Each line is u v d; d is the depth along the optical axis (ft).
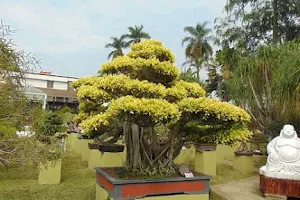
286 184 20.42
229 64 56.39
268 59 32.37
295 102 25.27
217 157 33.50
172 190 16.24
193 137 18.75
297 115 27.61
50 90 91.50
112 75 16.56
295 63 24.02
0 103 14.37
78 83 18.35
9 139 14.79
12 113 14.92
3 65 13.84
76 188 20.24
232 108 15.71
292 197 20.61
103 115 14.42
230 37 60.29
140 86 15.05
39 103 16.89
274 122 33.17
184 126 18.90
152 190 15.74
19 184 20.67
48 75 95.40
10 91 14.73
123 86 15.11
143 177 16.31
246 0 59.47
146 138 17.81
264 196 21.35
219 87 61.93
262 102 34.71
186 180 16.57
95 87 15.98
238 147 33.45
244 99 35.50
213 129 18.07
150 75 17.31
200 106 15.17
